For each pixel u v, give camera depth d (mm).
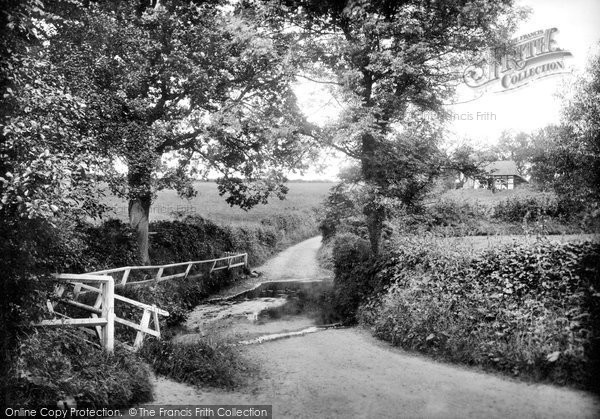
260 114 14727
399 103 12594
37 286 6855
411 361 8836
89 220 15961
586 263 7914
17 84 6938
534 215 13820
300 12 13734
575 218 11789
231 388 7602
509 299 8617
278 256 28344
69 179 7062
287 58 12719
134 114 13273
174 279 16156
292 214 36500
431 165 12625
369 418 6328
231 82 15898
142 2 15523
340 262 15125
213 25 14516
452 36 12789
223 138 14977
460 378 7660
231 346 9016
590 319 7312
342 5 12914
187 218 22906
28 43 7500
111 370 6887
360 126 11352
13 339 6352
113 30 11883
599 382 6625
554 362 7141
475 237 13484
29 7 6859
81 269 11266
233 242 24203
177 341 9688
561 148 11547
